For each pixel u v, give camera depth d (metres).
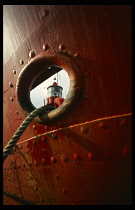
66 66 1.73
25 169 2.31
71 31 1.77
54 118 1.76
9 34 2.50
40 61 1.96
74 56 1.73
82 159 1.65
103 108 1.56
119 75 1.51
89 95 1.63
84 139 1.62
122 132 1.46
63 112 1.69
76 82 1.65
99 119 1.55
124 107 1.48
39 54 1.98
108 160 1.53
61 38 1.84
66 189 1.82
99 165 1.57
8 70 2.64
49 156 1.92
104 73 1.58
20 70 2.35
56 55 1.81
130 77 1.47
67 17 1.79
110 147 1.51
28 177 2.29
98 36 1.61
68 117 1.72
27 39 2.20
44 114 1.90
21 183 2.47
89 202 1.68
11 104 2.59
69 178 1.77
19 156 2.39
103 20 1.58
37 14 2.04
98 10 1.60
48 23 1.94
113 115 1.51
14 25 2.35
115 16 1.53
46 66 2.04
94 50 1.63
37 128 2.05
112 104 1.53
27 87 2.24
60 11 1.83
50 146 1.89
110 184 1.55
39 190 2.14
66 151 1.76
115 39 1.53
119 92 1.50
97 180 1.60
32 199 2.31
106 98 1.55
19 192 2.57
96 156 1.56
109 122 1.50
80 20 1.71
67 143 1.74
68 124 1.74
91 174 1.62
